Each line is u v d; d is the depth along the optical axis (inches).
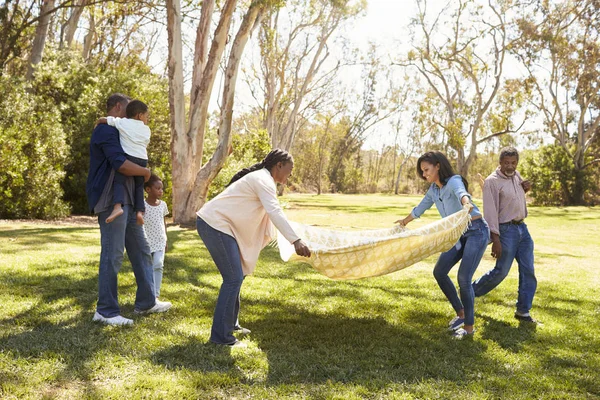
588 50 1385.3
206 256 334.0
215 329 160.6
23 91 628.1
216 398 123.3
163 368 138.8
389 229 221.0
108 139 172.6
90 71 770.8
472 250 184.1
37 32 742.5
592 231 708.0
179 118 561.9
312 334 176.1
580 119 1533.0
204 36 562.6
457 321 194.2
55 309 188.4
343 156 2763.3
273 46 1277.1
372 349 163.6
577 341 183.3
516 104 1416.1
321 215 859.4
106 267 176.4
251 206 162.9
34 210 603.2
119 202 172.7
